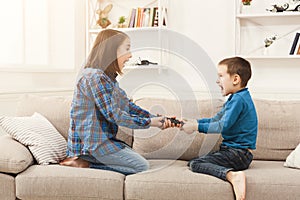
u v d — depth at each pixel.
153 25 4.10
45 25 4.14
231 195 2.15
